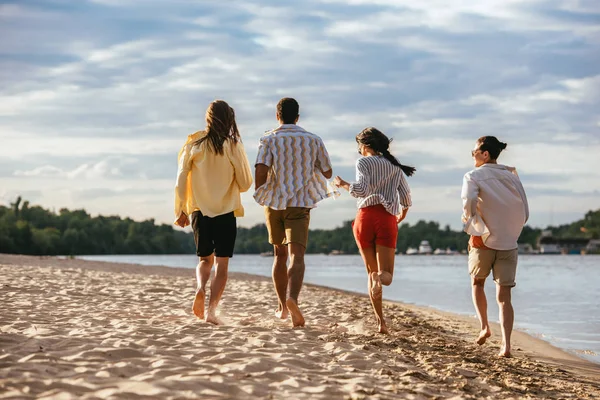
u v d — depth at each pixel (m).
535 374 5.38
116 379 3.74
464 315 11.09
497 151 6.19
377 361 4.91
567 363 6.35
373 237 6.37
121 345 4.74
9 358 4.12
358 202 6.47
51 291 9.20
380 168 6.32
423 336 6.94
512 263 6.04
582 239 198.75
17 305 7.25
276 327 6.28
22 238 130.25
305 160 6.39
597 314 11.91
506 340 6.04
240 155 6.59
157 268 21.39
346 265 66.38
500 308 6.13
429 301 14.96
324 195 6.45
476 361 5.62
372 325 7.21
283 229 6.55
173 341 5.06
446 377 4.63
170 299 9.02
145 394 3.42
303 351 5.04
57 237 147.88
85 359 4.23
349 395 3.71
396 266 65.75
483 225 6.03
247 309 8.33
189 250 187.50
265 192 6.41
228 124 6.54
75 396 3.31
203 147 6.48
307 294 12.09
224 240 6.50
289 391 3.71
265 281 16.23
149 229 178.75
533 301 15.35
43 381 3.57
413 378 4.45
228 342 5.14
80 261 24.16
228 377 3.92
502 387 4.64
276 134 6.44
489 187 6.00
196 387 3.62
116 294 9.38
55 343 4.77
